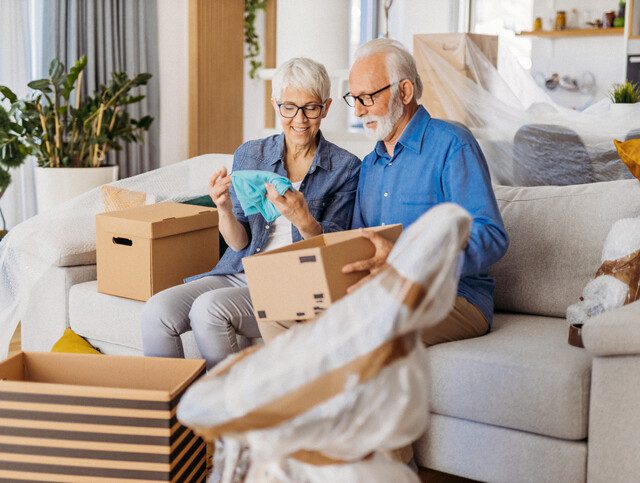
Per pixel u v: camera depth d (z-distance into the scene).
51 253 3.02
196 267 2.91
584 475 1.96
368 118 2.42
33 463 1.92
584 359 2.03
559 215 2.55
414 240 1.25
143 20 5.90
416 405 1.24
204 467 2.10
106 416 1.89
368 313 1.21
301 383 1.18
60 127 4.95
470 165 2.31
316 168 2.67
